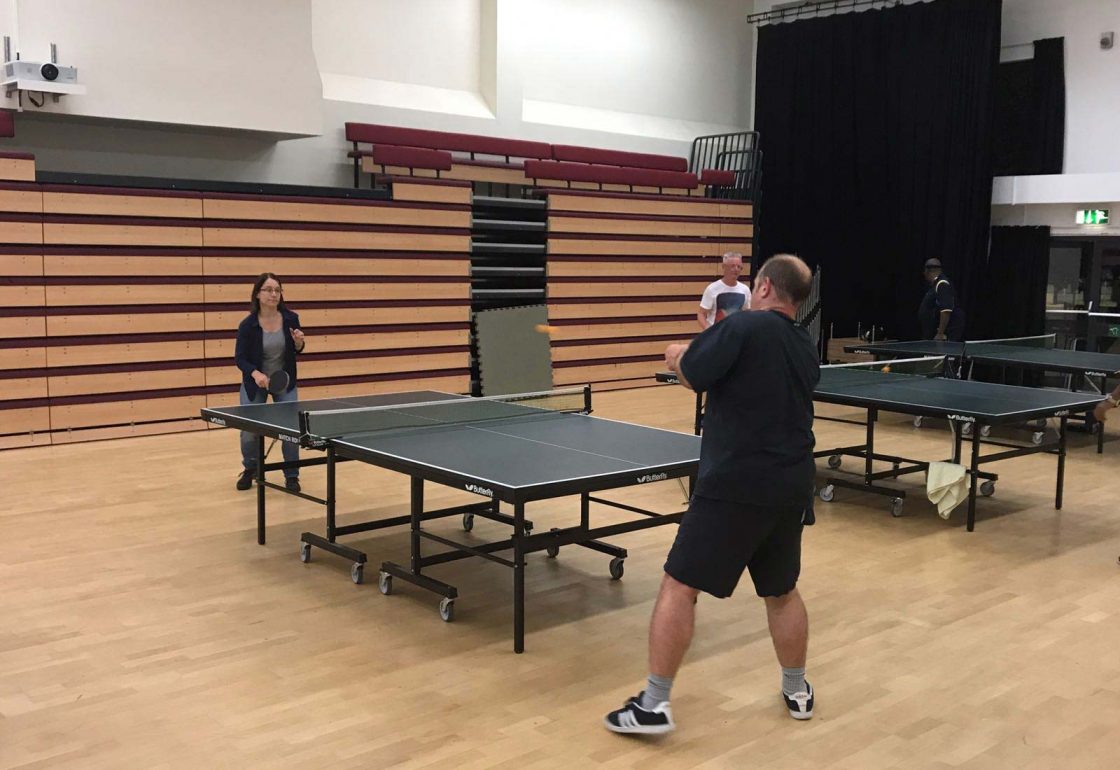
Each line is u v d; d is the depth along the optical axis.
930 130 11.20
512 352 9.70
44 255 7.11
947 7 10.93
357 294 8.69
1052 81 10.70
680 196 11.15
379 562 4.52
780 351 2.74
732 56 13.02
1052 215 10.74
